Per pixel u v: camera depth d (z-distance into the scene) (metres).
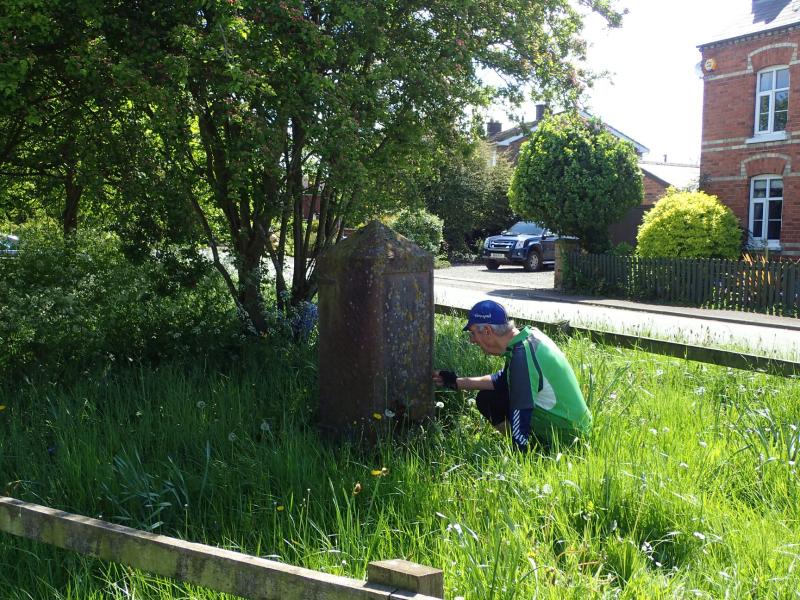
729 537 3.40
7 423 5.15
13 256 6.89
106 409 5.34
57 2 5.98
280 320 7.90
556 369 4.67
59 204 10.40
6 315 6.04
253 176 7.75
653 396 5.88
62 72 6.95
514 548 3.07
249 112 6.86
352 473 4.30
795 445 4.46
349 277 4.84
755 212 22.75
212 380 6.21
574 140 22.50
